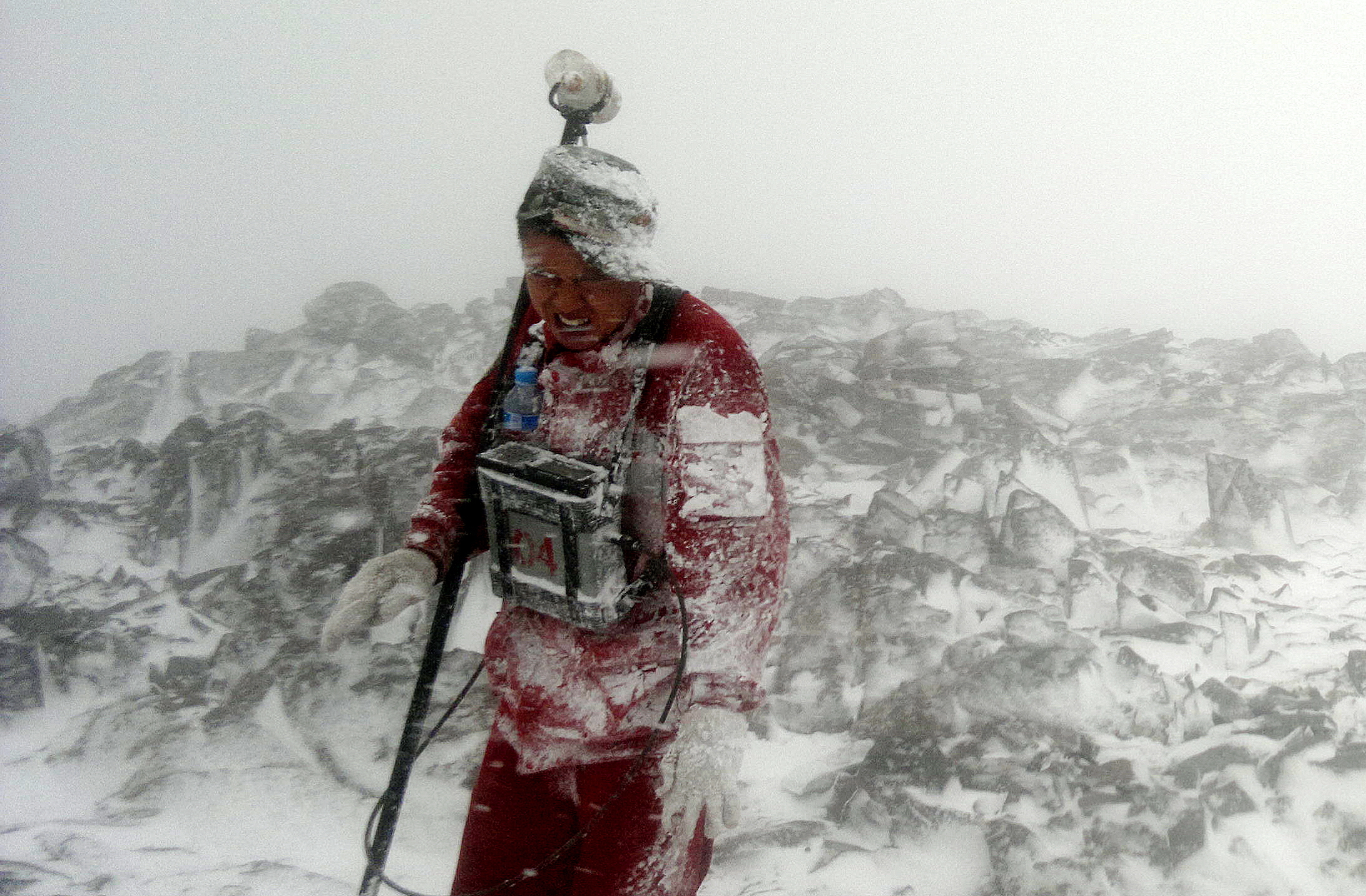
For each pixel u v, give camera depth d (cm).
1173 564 356
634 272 167
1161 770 258
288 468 429
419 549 189
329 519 390
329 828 261
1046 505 373
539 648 177
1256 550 399
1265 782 248
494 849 183
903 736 282
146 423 544
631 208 168
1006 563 359
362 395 562
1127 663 293
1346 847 231
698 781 155
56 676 324
